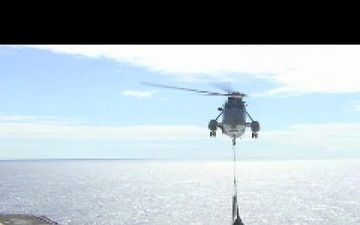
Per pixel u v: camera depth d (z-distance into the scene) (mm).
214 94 33719
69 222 125125
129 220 129875
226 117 33344
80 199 184250
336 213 147625
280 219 134625
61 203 168500
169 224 123938
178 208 157625
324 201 183375
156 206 163250
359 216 140875
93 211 147500
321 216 141000
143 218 133875
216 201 181125
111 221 128000
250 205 169000
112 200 181375
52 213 141750
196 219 132750
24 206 158500
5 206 157875
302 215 142750
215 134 34531
